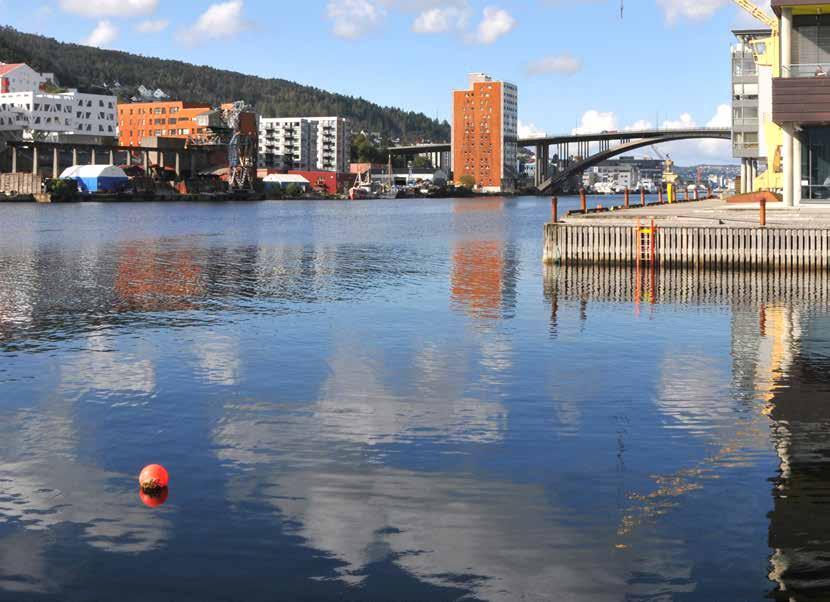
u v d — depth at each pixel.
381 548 14.97
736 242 54.28
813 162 61.78
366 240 98.69
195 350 32.72
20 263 68.88
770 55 104.62
